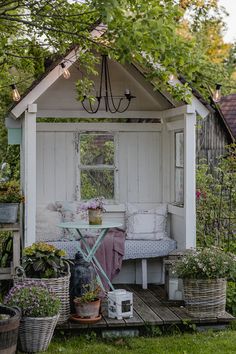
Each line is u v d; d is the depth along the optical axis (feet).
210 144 60.29
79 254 28.58
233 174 36.27
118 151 33.96
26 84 41.32
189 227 30.25
